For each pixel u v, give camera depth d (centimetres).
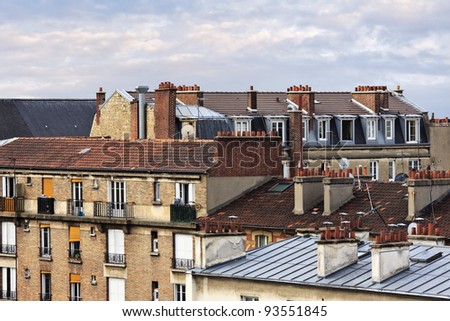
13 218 13888
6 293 14025
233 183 12838
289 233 11925
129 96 17875
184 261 12606
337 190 12038
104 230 13200
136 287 12988
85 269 13375
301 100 18725
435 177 11588
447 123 19800
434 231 10038
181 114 17162
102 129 18188
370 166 19188
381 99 19475
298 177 12162
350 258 8619
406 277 8275
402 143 19512
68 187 13588
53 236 13650
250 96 18350
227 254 9212
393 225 11231
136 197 13050
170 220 12762
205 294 9056
